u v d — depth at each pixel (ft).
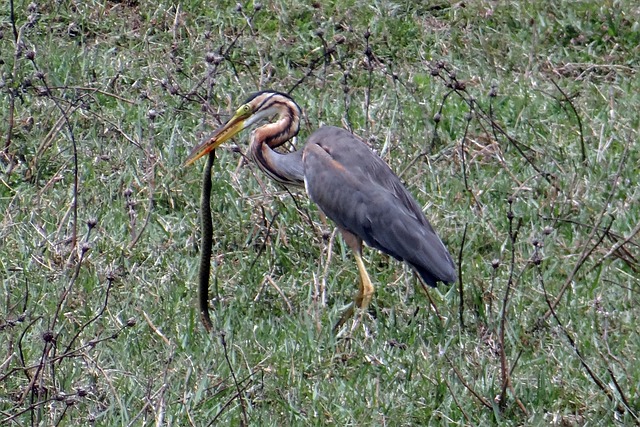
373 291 36.45
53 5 54.03
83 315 35.01
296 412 30.91
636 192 44.11
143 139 45.39
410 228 37.40
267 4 55.98
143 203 41.50
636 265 39.63
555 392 32.94
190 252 39.70
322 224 41.01
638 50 55.83
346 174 38.37
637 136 48.06
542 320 36.32
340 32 55.31
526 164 46.29
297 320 35.73
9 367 31.73
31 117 45.34
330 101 49.67
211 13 55.31
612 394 32.37
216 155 45.01
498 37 56.03
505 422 31.42
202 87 49.47
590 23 57.41
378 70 52.37
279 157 40.88
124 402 30.60
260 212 41.34
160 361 32.86
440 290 38.50
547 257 39.99
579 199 43.45
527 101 50.52
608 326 36.45
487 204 43.16
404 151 45.88
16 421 28.86
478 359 34.35
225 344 31.07
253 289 37.60
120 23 53.83
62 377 31.63
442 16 57.72
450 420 31.32
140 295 36.68
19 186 42.29
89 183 42.52
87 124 46.42
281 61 52.95
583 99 51.37
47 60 49.32
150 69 50.14
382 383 32.94
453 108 49.60
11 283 36.47
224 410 30.83
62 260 38.09
